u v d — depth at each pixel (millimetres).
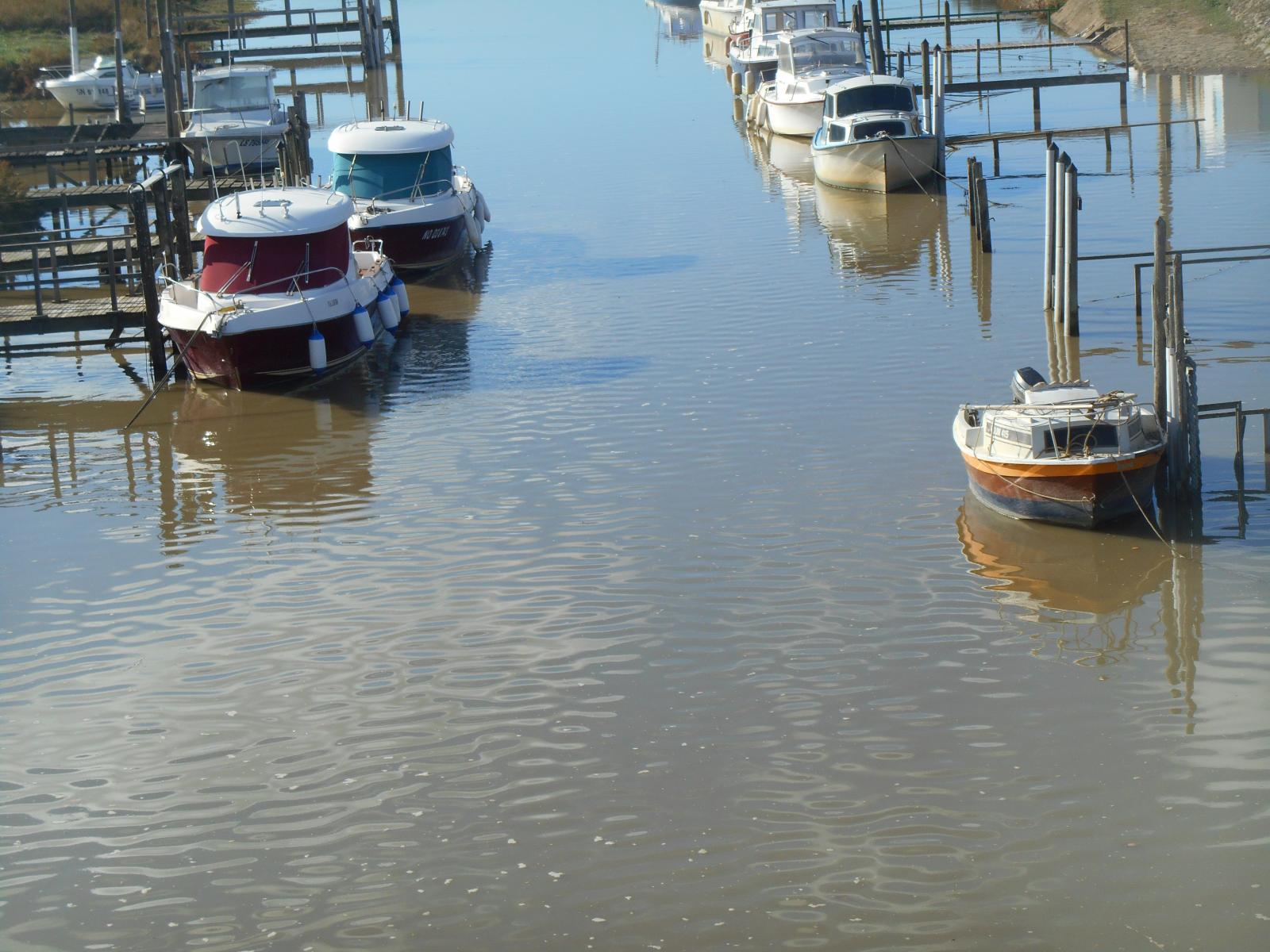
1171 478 17672
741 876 11625
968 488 18656
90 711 14508
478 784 13000
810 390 22516
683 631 15453
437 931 11188
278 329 24141
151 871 12062
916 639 15148
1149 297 26422
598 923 11180
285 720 14180
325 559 17750
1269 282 26391
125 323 25312
